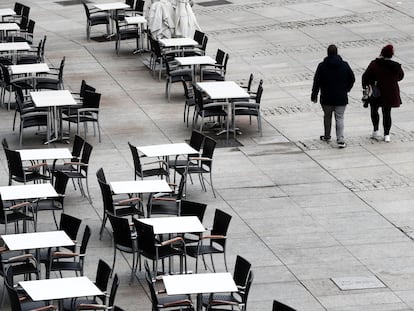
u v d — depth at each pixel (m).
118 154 60.88
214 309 39.81
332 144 62.19
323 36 87.88
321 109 69.19
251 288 43.88
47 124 62.62
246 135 64.38
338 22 92.50
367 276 44.91
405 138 62.81
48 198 50.69
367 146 61.59
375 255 46.97
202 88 64.25
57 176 50.22
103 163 59.31
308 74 77.19
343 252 47.34
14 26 86.19
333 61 60.62
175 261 46.94
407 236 48.91
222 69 73.19
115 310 36.81
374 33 88.06
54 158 53.25
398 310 41.75
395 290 43.59
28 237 42.59
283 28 91.44
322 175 57.12
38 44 85.62
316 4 100.25
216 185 56.00
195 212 46.41
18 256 42.38
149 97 73.06
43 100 62.38
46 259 43.50
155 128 65.88
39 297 37.16
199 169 54.62
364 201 53.28
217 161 59.75
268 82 75.38
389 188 54.97
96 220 51.41
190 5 83.06
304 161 59.38
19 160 52.91
